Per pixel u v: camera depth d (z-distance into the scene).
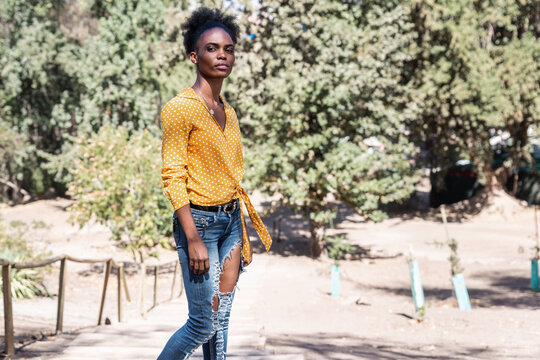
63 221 31.05
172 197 2.84
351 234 28.20
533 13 31.19
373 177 22.00
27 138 37.28
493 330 10.79
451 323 11.70
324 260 21.95
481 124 29.62
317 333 10.16
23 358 5.50
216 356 3.16
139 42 31.88
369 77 19.91
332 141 20.67
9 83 35.84
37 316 9.24
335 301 14.66
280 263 21.30
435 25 27.31
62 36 38.34
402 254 23.02
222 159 2.95
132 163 16.48
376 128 21.16
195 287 2.94
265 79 20.88
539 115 29.16
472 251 23.38
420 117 28.98
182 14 23.55
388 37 20.95
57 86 37.97
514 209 32.53
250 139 22.09
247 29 21.31
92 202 16.56
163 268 20.42
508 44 29.66
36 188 38.81
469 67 27.86
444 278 18.53
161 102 34.69
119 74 32.12
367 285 17.44
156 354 5.30
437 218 32.91
